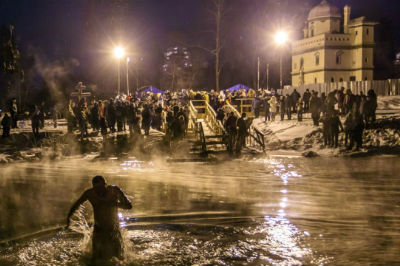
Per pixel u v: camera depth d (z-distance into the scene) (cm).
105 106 2511
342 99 2612
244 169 1466
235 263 539
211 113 2528
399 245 591
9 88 4672
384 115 2297
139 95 3853
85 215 817
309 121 2511
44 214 816
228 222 732
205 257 563
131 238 646
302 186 1084
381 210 802
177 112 2270
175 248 600
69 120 2425
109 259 554
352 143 1888
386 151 1822
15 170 1519
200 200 927
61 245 623
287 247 594
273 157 1805
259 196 960
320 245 598
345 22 6838
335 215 765
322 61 6538
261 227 696
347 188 1044
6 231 696
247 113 3122
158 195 991
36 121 2388
